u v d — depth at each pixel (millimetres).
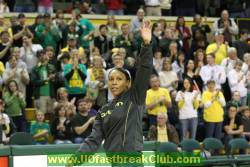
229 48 32500
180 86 31391
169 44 32938
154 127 26172
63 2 39594
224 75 31609
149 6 38781
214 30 36125
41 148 18672
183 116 28812
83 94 28812
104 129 12234
